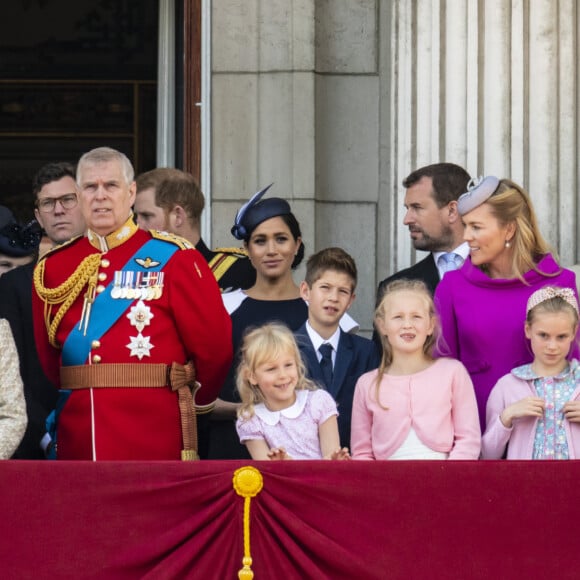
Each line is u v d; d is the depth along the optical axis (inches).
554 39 1392.7
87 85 1784.0
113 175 1151.0
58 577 1040.8
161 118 1533.0
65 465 1048.2
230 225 1470.2
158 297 1137.4
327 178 1475.1
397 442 1124.5
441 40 1406.3
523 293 1166.3
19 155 1796.3
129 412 1124.5
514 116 1392.7
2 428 1087.0
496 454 1123.3
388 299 1142.3
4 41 1797.5
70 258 1157.1
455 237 1284.4
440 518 1047.6
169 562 1039.0
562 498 1048.2
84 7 1787.6
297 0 1472.7
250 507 1045.8
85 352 1131.3
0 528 1042.7
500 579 1043.9
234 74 1478.8
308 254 1456.7
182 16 1517.0
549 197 1384.1
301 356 1206.3
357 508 1047.6
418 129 1409.9
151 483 1046.4
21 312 1228.5
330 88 1481.3
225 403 1237.7
